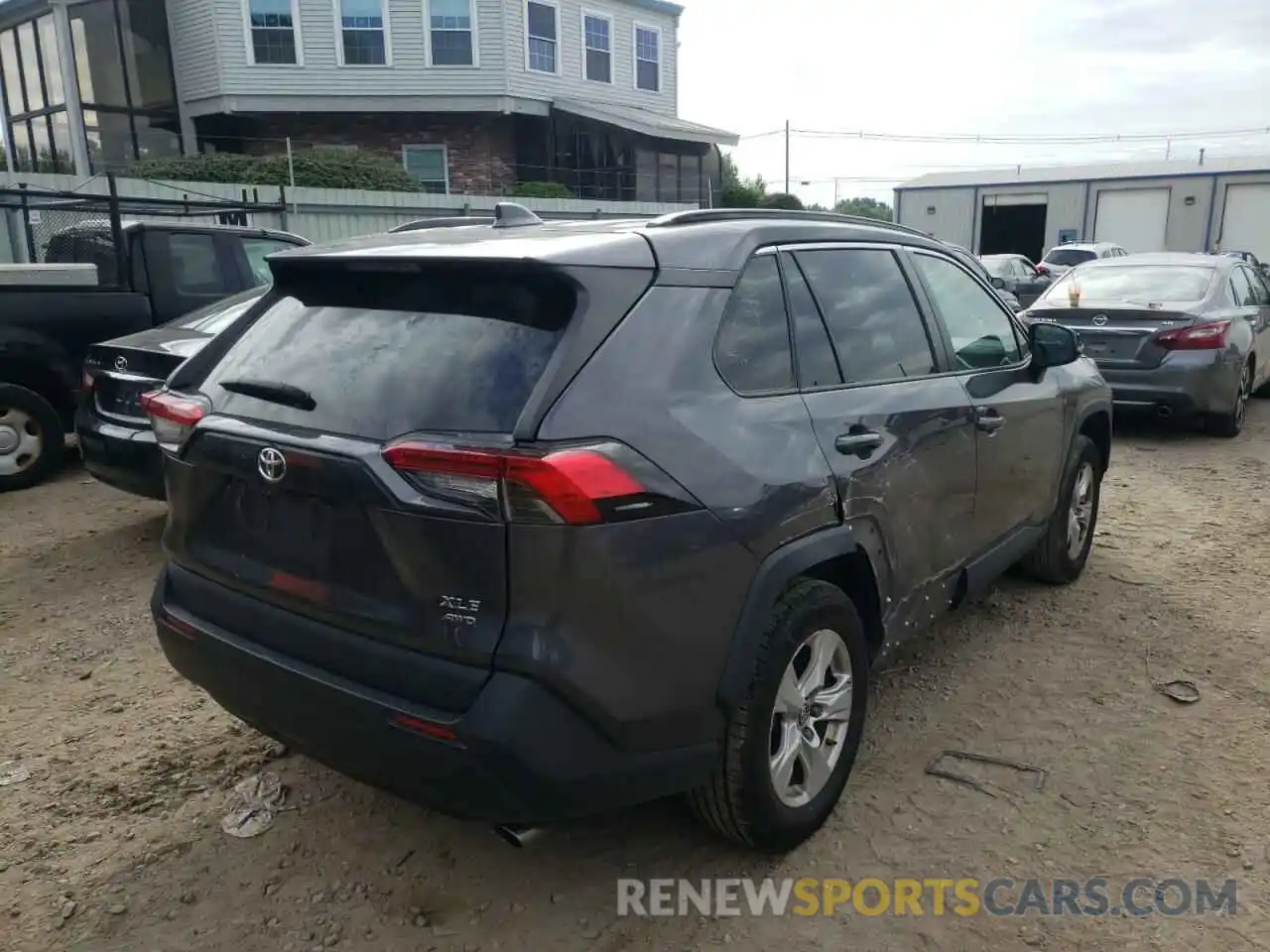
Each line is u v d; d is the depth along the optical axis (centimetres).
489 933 273
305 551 259
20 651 453
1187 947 266
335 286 288
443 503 228
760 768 278
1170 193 3312
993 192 3625
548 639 226
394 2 2273
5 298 687
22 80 2361
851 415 312
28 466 716
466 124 2416
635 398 245
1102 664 431
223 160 1952
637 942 270
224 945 269
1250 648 447
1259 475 770
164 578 311
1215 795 333
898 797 334
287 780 346
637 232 274
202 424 281
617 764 242
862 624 327
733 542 258
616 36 2612
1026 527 447
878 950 267
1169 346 860
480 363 244
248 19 2230
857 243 353
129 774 349
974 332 417
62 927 275
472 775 229
